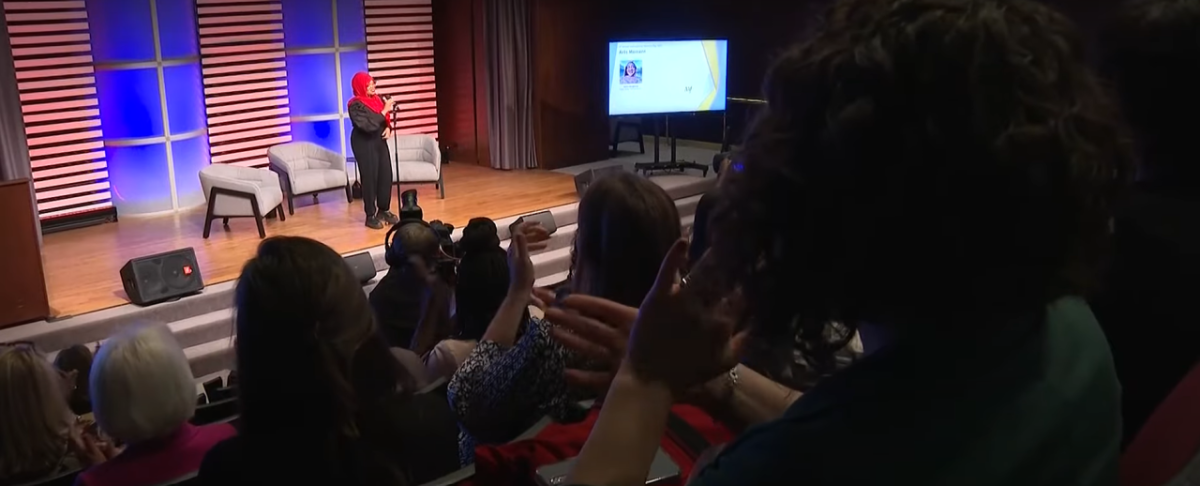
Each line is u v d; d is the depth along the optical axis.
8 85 6.80
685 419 1.17
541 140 9.82
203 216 8.25
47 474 2.36
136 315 5.90
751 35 10.21
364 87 7.66
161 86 8.15
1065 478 0.59
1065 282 0.60
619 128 10.79
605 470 0.70
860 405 0.59
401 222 4.00
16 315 5.61
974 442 0.57
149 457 1.91
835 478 0.57
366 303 1.46
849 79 0.59
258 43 8.97
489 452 1.27
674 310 0.72
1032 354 0.61
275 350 1.34
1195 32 1.06
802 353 0.69
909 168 0.56
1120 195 0.62
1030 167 0.55
